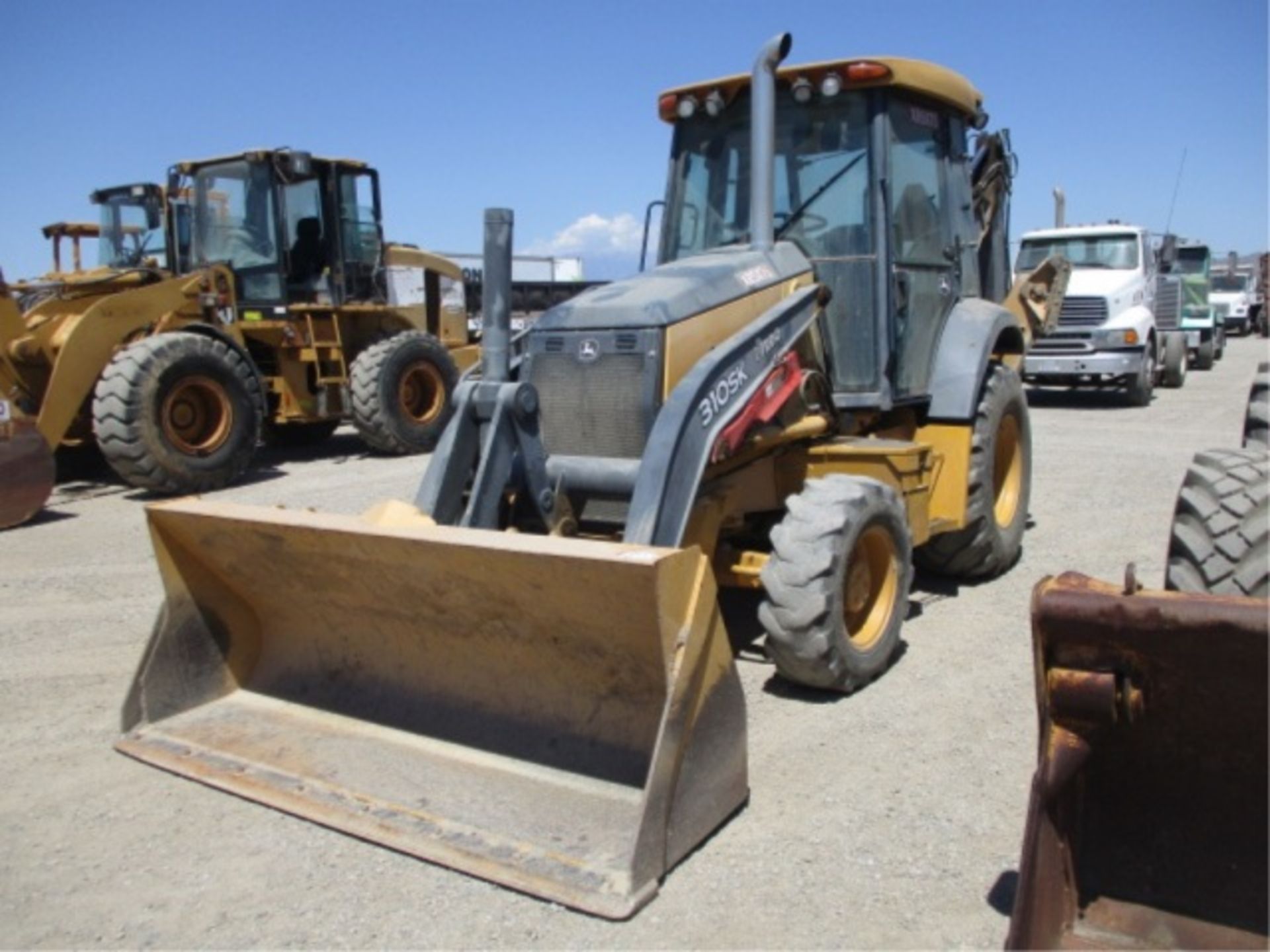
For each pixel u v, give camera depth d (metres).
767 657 4.54
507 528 4.51
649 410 4.39
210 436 9.97
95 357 9.75
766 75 5.08
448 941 2.98
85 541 8.06
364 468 11.20
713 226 5.80
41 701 4.83
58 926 3.10
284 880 3.31
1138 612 2.35
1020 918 2.36
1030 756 4.02
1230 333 33.22
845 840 3.44
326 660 4.39
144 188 12.21
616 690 3.66
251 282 11.50
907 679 4.79
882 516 4.61
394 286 12.89
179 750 4.12
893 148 5.50
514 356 4.96
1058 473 9.65
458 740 3.92
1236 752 2.47
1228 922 2.52
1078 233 15.48
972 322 6.04
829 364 5.38
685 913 3.06
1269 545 3.11
